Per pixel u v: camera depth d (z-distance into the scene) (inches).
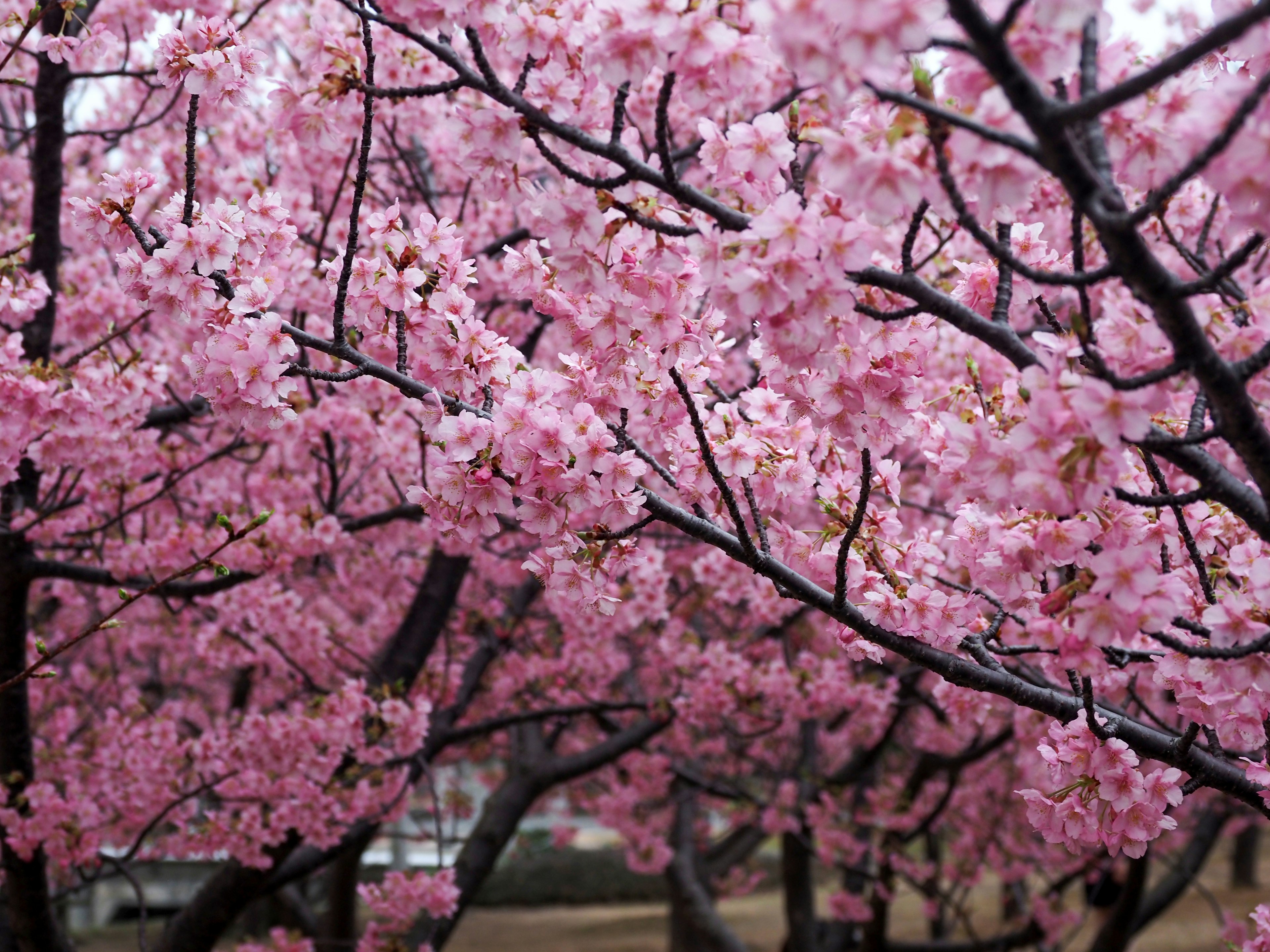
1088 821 91.4
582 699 310.8
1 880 206.4
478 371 97.3
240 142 214.1
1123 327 72.6
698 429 88.4
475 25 77.9
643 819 443.8
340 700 202.2
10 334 173.5
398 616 336.8
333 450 188.4
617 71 70.9
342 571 272.1
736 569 208.2
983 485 76.9
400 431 191.5
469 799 365.7
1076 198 61.8
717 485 90.9
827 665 255.0
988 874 644.7
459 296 95.7
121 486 185.6
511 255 94.2
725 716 285.6
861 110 71.6
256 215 99.7
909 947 342.0
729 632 329.4
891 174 64.2
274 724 200.5
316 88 83.2
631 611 219.3
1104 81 66.4
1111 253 63.0
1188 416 102.6
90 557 214.2
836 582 92.7
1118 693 157.4
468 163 80.5
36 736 299.1
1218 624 77.1
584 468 88.8
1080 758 92.0
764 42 69.8
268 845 218.5
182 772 225.9
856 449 106.0
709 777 410.3
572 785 442.3
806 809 330.6
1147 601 72.2
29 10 161.3
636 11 67.4
